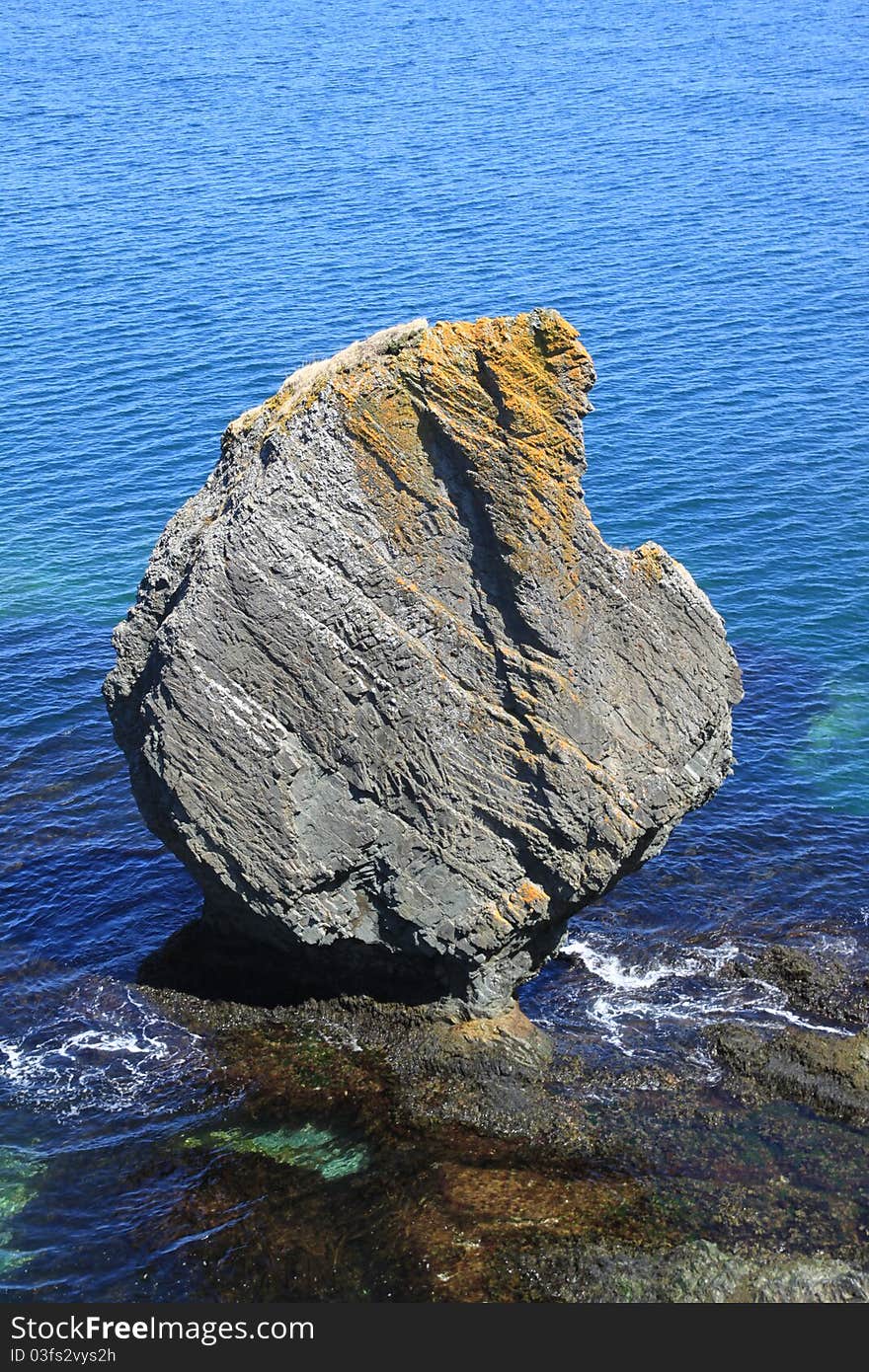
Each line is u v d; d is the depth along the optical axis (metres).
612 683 34.97
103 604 61.25
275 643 33.22
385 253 94.62
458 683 34.50
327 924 35.59
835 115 128.00
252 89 145.25
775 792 48.84
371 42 173.75
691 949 40.69
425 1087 35.06
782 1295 28.59
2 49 174.12
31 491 69.19
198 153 119.94
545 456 32.72
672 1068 35.56
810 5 193.12
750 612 59.66
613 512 66.12
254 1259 30.38
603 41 169.75
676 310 86.06
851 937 41.09
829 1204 31.20
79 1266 30.39
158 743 34.22
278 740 33.69
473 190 107.94
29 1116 34.59
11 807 47.88
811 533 64.69
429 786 34.44
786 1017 37.47
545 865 35.19
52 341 83.50
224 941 39.12
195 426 73.69
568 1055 36.09
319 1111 34.47
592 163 114.81
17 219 103.44
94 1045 36.94
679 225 99.94
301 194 107.56
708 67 151.12
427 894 35.19
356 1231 30.94
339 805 34.50
